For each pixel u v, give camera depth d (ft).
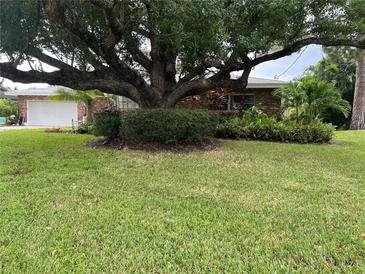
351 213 11.84
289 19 22.90
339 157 23.95
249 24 22.65
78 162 20.68
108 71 28.68
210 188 15.11
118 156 22.97
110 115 30.86
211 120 29.63
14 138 35.14
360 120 55.26
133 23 23.27
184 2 18.76
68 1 20.45
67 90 51.26
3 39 21.81
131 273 7.72
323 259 8.43
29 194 13.78
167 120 26.16
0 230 10.01
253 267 8.03
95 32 24.84
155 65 30.42
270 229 10.34
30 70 26.35
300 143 32.94
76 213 11.55
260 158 23.00
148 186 15.28
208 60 26.61
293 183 16.17
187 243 9.30
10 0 20.94
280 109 46.42
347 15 23.12
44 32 24.53
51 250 8.74
